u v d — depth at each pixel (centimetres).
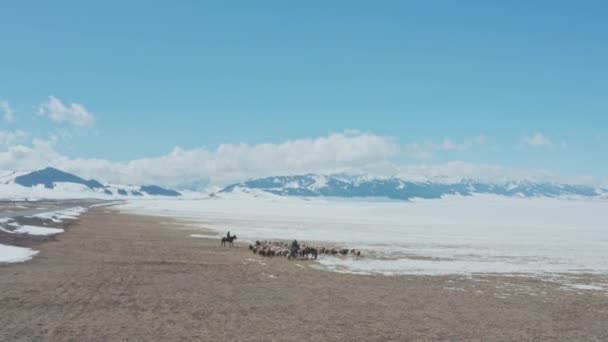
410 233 8606
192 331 1823
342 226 10494
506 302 2631
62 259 3622
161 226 8544
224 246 5353
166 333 1780
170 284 2798
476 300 2656
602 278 3678
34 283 2598
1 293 2312
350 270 3722
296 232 8144
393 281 3228
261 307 2291
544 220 15838
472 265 4225
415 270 3803
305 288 2852
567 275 3784
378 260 4416
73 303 2183
